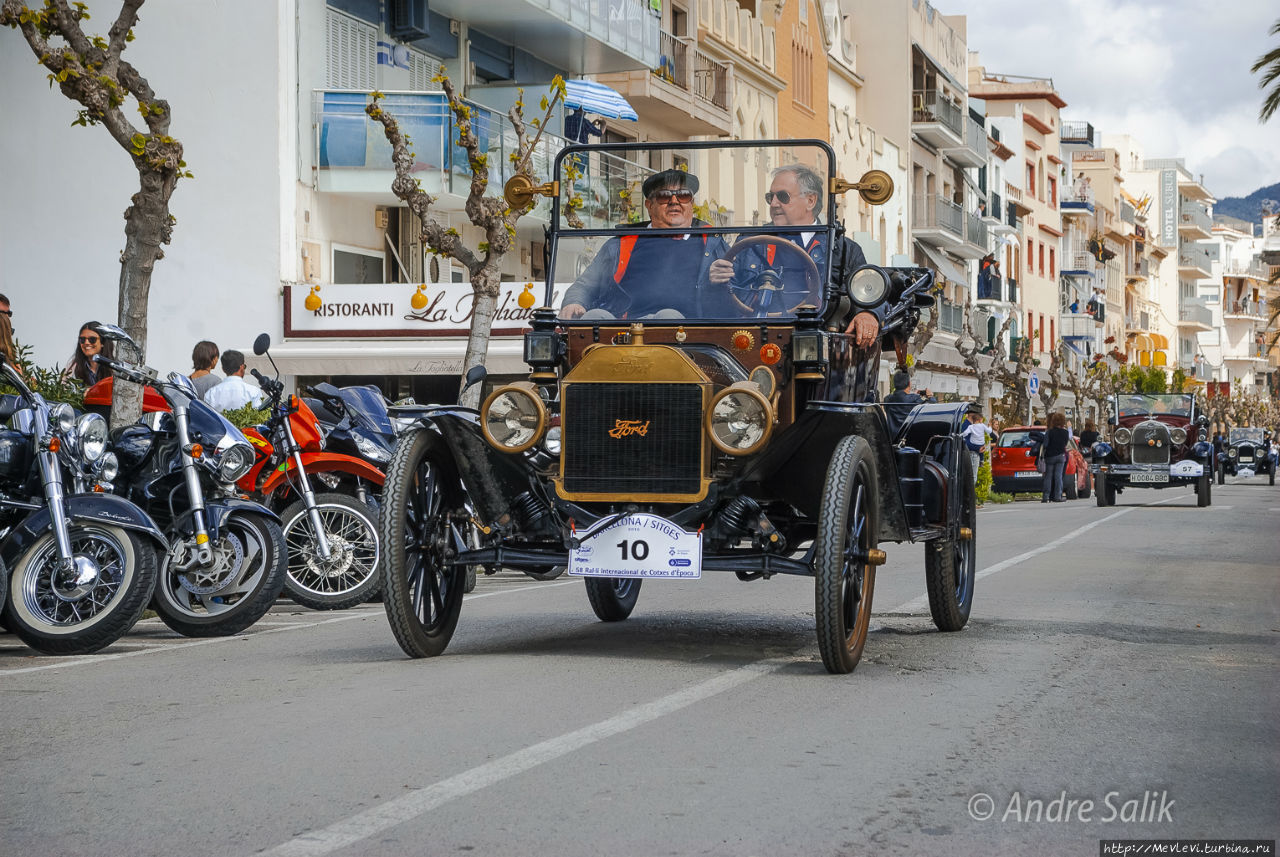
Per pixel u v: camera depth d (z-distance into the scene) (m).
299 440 11.37
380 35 29.92
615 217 8.27
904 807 4.98
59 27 13.63
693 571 7.44
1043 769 5.57
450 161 28.39
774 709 6.60
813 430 7.57
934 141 62.69
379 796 5.00
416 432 7.88
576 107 31.19
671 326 7.93
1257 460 61.41
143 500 9.61
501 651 8.43
